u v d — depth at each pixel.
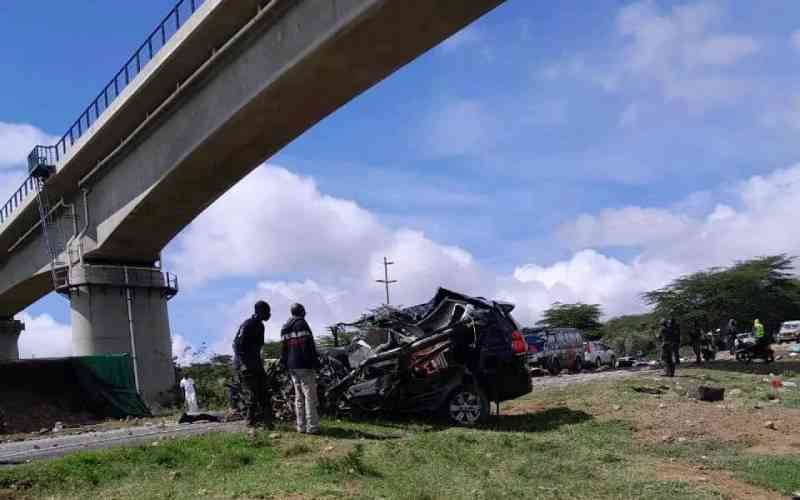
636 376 21.75
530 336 29.95
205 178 28.94
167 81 27.22
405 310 13.16
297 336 10.36
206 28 24.03
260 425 10.95
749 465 9.22
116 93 30.09
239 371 11.10
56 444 11.63
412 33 19.67
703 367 25.61
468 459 8.96
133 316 35.00
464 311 12.68
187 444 9.25
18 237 44.62
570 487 7.96
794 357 31.80
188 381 21.98
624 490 7.92
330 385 12.19
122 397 23.20
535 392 17.02
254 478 7.75
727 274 56.06
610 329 64.94
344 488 7.39
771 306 55.09
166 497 7.05
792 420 12.02
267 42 22.42
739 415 12.38
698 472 8.88
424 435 10.28
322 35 20.03
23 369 22.92
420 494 7.24
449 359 12.28
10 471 7.75
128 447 9.08
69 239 38.16
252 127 25.08
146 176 30.08
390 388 12.02
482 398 12.23
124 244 34.66
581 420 12.45
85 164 34.19
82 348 34.28
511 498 7.36
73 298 34.91
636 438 11.00
